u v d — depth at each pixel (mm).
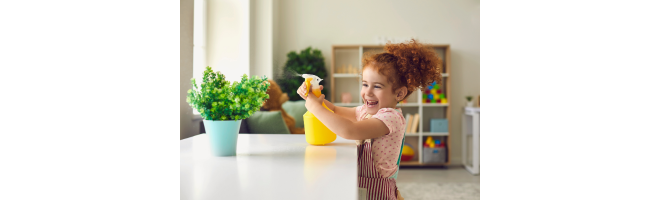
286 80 3588
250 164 656
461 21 4012
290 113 3141
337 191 461
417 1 4016
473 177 3334
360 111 1039
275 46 3732
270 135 1222
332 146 913
